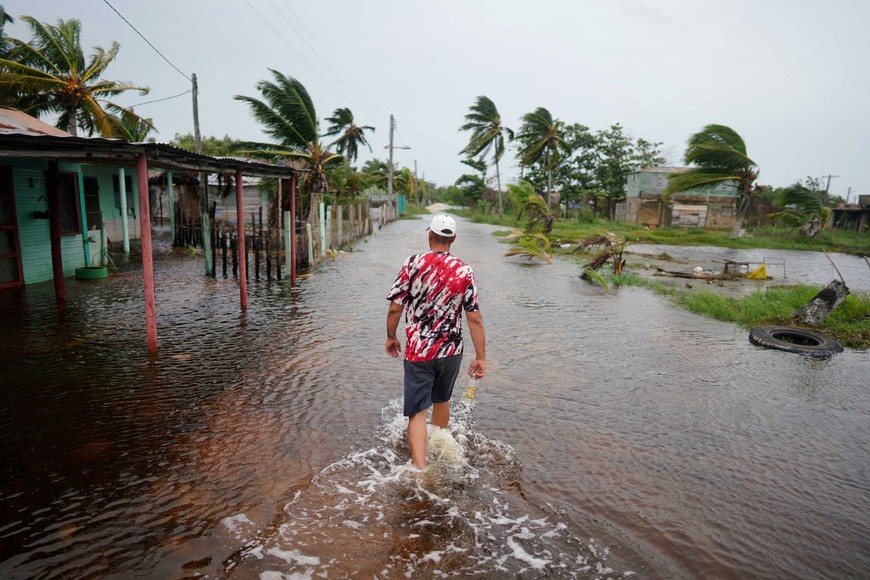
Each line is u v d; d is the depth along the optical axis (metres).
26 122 9.25
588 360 6.02
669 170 37.41
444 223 3.24
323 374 5.15
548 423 4.23
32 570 2.41
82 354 5.55
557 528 2.85
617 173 42.38
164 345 5.96
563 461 3.61
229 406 4.32
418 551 2.62
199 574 2.42
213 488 3.12
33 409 4.18
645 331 7.51
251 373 5.12
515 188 23.30
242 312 7.73
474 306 3.33
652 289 11.38
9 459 3.41
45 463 3.37
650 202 37.06
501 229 32.19
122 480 3.19
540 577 2.47
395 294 3.30
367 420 4.11
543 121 34.28
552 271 14.03
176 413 4.16
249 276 11.15
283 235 14.73
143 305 7.92
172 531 2.72
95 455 3.48
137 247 15.69
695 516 3.02
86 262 10.87
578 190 43.00
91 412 4.14
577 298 10.09
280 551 2.58
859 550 2.77
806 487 3.38
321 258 15.00
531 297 10.06
